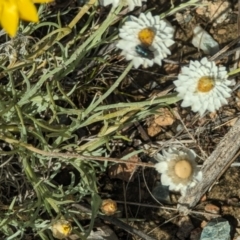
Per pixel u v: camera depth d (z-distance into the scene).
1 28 0.50
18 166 0.49
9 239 0.42
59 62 0.49
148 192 0.51
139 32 0.36
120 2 0.37
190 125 0.53
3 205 0.45
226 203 0.52
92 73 0.50
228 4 0.57
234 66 0.55
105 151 0.47
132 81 0.54
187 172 0.39
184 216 0.51
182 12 0.56
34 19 0.38
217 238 0.50
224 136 0.50
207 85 0.37
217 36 0.56
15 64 0.46
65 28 0.42
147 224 0.51
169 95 0.42
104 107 0.43
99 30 0.41
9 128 0.43
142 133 0.52
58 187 0.46
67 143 0.50
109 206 0.43
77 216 0.49
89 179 0.45
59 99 0.48
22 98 0.43
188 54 0.56
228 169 0.53
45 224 0.44
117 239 0.49
